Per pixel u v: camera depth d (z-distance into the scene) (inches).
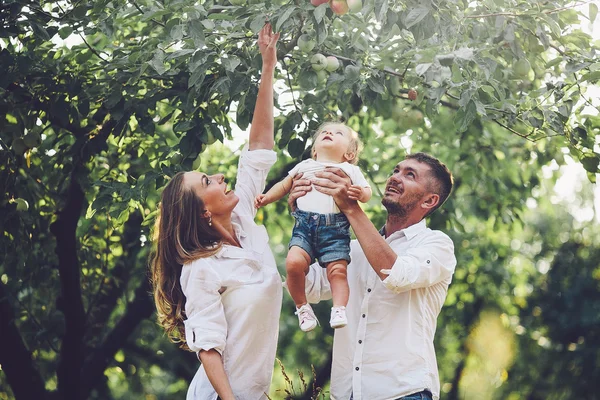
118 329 303.9
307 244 152.3
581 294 604.7
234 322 145.2
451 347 511.5
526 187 354.9
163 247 150.6
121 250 316.5
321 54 210.2
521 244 641.6
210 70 219.0
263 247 155.1
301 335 454.3
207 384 147.5
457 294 415.8
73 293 275.6
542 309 601.9
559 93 204.2
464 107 189.6
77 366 285.4
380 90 211.2
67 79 233.5
